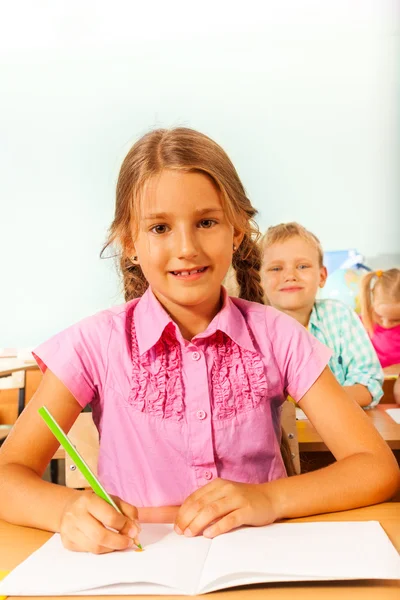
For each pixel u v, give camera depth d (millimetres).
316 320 2555
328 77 4086
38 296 4098
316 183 4094
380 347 3062
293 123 4113
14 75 4113
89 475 705
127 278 1160
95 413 1033
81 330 1012
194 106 4145
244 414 962
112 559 640
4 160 4125
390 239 4051
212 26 4109
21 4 4027
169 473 946
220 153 974
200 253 900
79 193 4090
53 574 606
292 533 690
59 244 4094
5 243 4121
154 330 966
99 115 4121
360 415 952
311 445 1460
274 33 4082
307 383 986
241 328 1000
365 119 4070
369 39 4066
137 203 934
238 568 588
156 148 925
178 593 569
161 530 732
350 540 661
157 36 4113
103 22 4094
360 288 3104
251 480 954
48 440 927
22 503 777
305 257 2701
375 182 4070
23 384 2467
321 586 574
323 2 4051
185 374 961
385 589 565
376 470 836
